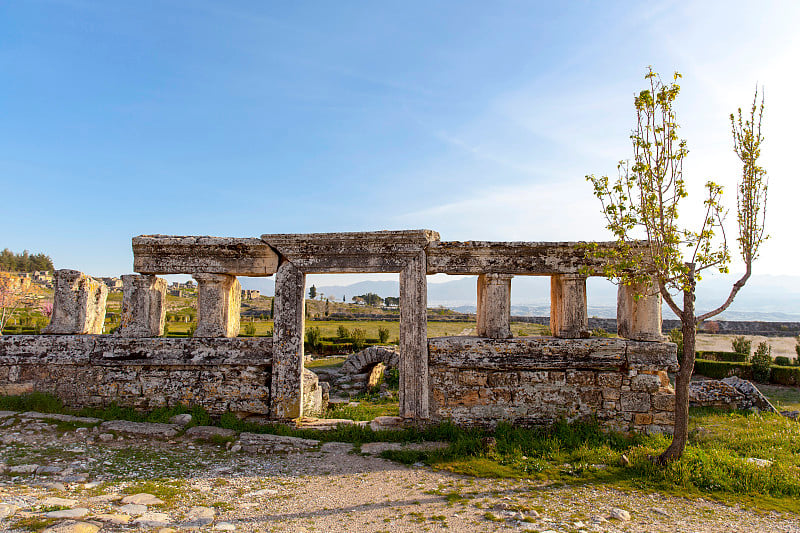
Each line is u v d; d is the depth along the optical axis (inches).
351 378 757.9
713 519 239.6
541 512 240.1
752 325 1754.4
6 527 189.3
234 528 213.0
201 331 414.3
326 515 232.4
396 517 230.8
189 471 293.7
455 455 332.5
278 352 402.3
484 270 410.9
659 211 317.1
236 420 395.9
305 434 380.2
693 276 313.3
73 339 410.6
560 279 420.5
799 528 231.1
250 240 411.2
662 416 389.7
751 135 309.0
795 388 767.1
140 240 412.8
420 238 403.5
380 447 358.3
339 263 408.5
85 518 204.5
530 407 393.1
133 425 365.4
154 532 199.5
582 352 394.9
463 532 213.9
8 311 1235.2
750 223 304.7
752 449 365.4
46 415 370.0
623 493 272.4
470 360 394.9
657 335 404.5
